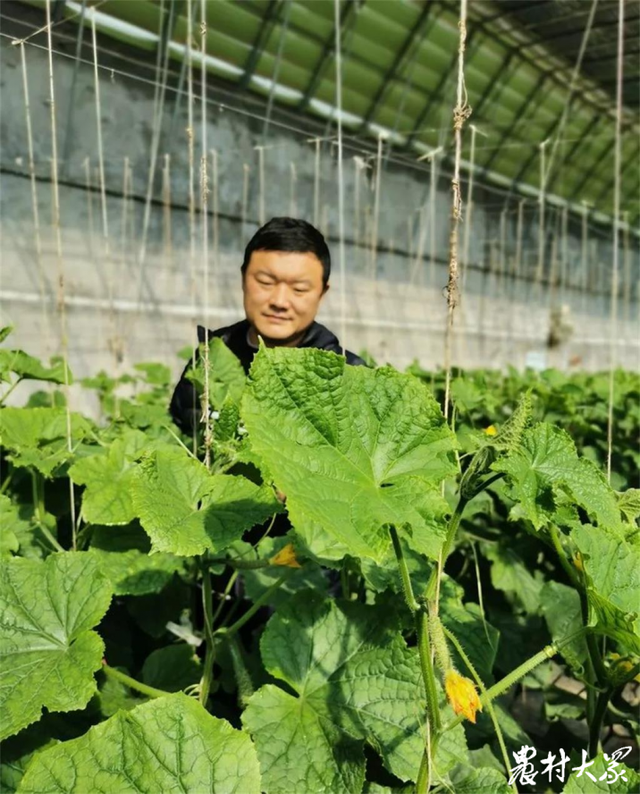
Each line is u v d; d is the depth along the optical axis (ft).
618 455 13.52
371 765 5.62
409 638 6.84
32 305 23.40
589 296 58.44
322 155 34.35
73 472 6.16
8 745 5.14
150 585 5.79
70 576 5.08
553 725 7.50
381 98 35.60
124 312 26.50
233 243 30.66
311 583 7.44
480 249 45.85
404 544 6.27
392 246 38.96
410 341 40.52
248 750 3.70
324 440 3.51
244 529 4.59
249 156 30.94
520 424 3.84
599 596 4.05
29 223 23.02
